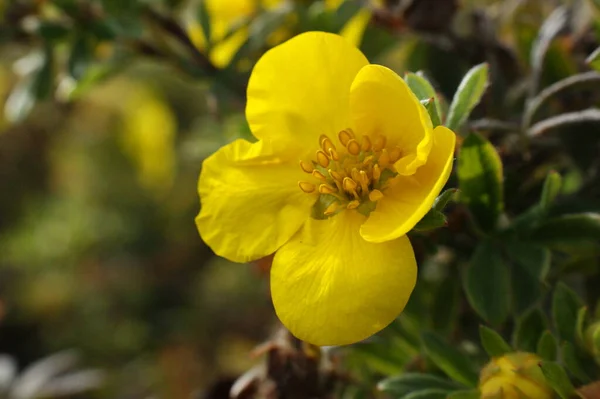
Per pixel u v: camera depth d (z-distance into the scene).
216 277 0.42
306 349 0.16
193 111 0.41
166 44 0.20
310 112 0.15
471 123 0.16
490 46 0.18
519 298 0.16
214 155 0.15
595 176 0.17
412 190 0.15
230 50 0.20
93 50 0.19
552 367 0.14
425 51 0.19
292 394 0.16
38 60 0.20
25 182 0.48
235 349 0.38
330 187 0.15
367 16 0.19
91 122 0.44
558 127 0.17
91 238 0.44
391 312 0.14
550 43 0.17
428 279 0.18
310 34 0.15
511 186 0.16
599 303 0.16
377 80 0.15
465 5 0.19
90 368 0.41
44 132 0.46
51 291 0.43
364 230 0.15
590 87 0.16
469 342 0.17
